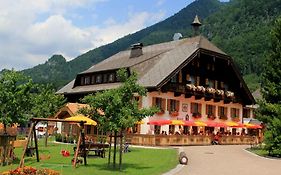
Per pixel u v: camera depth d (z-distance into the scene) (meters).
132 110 21.28
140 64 51.50
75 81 58.34
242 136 50.44
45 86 37.94
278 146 32.06
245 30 164.38
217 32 178.00
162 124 42.06
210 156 29.80
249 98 57.59
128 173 19.27
